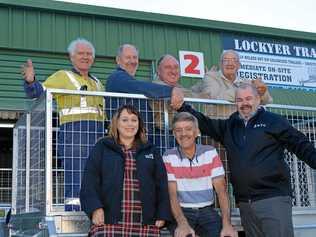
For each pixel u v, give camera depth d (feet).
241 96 13.38
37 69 29.27
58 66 29.84
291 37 36.88
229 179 14.37
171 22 32.96
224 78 17.94
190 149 12.84
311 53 37.83
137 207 11.10
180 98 13.71
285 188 13.02
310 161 12.83
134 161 11.36
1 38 28.45
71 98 13.43
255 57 35.60
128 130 11.49
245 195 13.03
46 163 12.48
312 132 16.33
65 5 30.09
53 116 13.32
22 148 16.56
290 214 12.89
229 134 13.52
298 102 36.11
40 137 13.51
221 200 12.73
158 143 13.98
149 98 13.80
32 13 29.53
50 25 29.89
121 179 11.11
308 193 16.26
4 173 29.37
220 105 14.97
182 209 12.68
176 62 16.78
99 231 10.93
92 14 30.83
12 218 17.69
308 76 37.22
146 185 11.22
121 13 31.55
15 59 28.86
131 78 14.17
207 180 12.80
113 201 10.98
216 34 34.65
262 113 13.46
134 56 15.05
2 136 30.04
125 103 13.82
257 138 13.05
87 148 13.42
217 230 12.42
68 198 12.89
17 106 28.17
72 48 15.40
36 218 13.46
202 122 13.79
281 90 35.99
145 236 11.06
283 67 36.45
